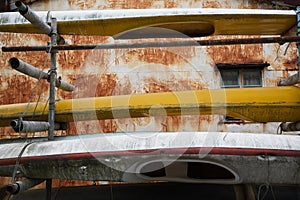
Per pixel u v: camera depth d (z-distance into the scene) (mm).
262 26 2553
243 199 2168
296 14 2342
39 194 2912
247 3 4125
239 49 3965
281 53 3955
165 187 2840
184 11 2385
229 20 2420
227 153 1810
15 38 4043
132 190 2848
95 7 4164
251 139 1890
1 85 3982
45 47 2113
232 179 1979
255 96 2195
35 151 1895
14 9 3744
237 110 2180
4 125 2553
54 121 2303
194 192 2666
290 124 2445
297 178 1856
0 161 1880
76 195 2828
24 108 2461
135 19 2400
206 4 4145
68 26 2451
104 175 1864
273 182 1869
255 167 1838
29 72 1921
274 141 1890
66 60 4004
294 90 2242
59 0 4191
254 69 3990
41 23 1985
